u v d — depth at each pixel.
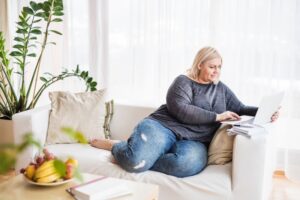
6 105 3.17
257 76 2.82
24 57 2.99
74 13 3.32
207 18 2.91
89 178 1.75
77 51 3.38
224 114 2.12
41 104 3.52
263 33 2.77
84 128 2.50
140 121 2.43
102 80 3.33
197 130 2.20
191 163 1.97
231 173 1.98
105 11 3.21
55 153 2.25
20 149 0.82
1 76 3.23
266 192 2.12
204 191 1.91
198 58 2.26
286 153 2.80
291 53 2.69
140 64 3.17
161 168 2.03
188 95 2.20
